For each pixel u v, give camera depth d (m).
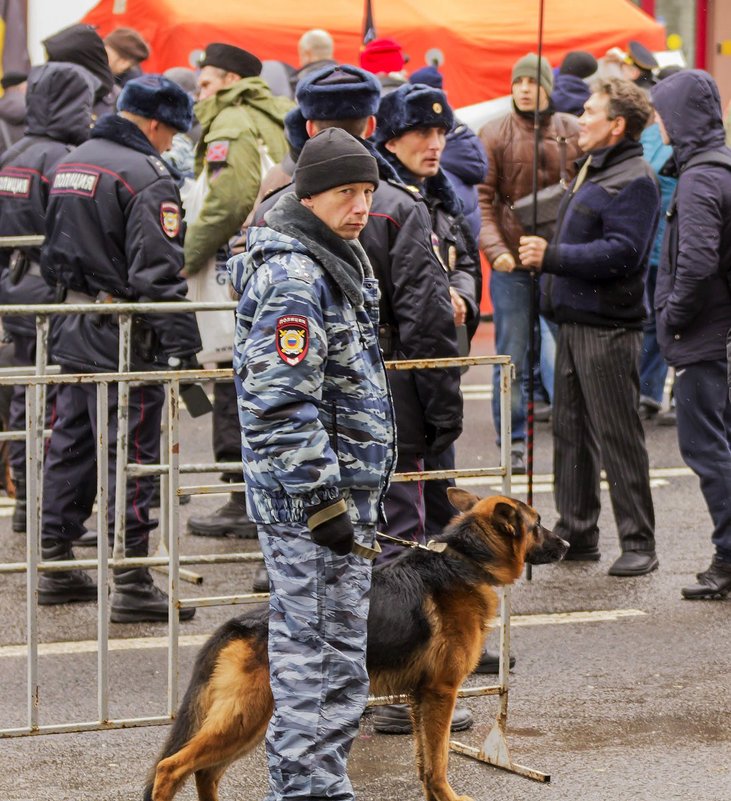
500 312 12.30
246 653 5.18
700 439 8.86
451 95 17.83
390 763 6.20
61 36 10.32
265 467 4.76
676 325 8.80
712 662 7.64
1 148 14.09
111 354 8.19
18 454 10.09
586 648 7.88
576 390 9.50
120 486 7.76
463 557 5.71
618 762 6.21
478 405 15.30
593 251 8.93
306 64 14.37
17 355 9.98
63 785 5.92
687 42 25.06
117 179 8.11
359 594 4.90
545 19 18.33
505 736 6.19
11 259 9.87
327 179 4.78
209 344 9.91
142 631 8.12
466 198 10.05
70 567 7.00
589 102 9.11
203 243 9.81
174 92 8.35
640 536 9.42
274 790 4.93
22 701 6.94
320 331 4.71
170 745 5.23
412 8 17.97
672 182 13.98
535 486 11.95
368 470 4.88
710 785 5.95
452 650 5.61
